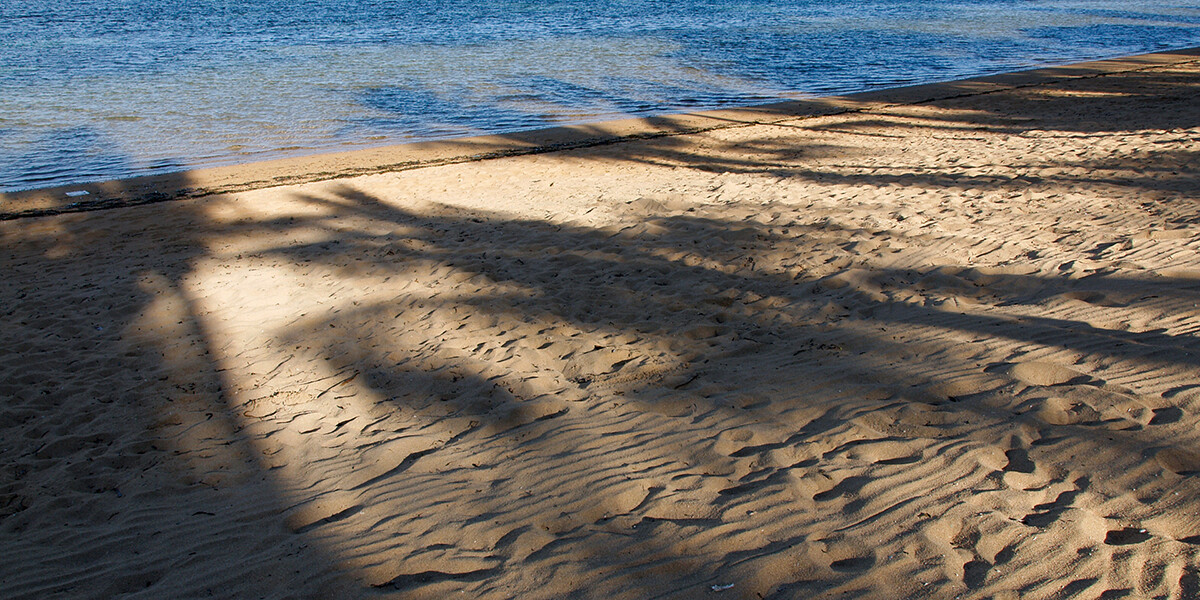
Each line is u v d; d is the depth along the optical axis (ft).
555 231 29.94
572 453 13.39
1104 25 126.21
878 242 24.82
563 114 61.72
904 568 9.29
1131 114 48.01
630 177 40.19
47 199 39.78
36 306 24.91
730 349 17.66
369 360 19.07
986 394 13.66
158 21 131.95
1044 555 9.24
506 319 20.90
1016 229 24.50
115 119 59.11
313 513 12.37
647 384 16.12
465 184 40.34
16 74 79.15
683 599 9.15
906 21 132.57
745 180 37.35
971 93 63.93
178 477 14.26
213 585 10.58
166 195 39.91
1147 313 16.17
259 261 28.43
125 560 11.61
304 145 52.08
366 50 97.76
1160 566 8.80
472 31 119.14
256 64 86.48
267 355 20.04
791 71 82.12
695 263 24.62
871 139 46.93
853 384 14.89
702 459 12.69
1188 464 10.74
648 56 92.79
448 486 12.72
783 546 9.98
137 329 22.59
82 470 14.80
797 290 21.44
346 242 30.27
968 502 10.50
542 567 10.09
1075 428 12.11
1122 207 25.38
